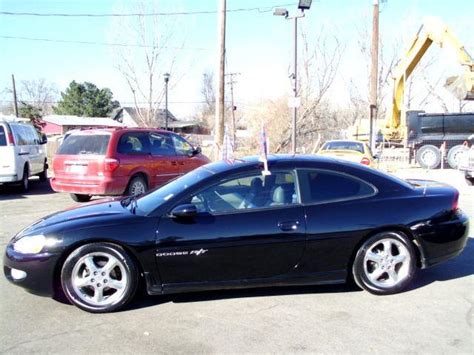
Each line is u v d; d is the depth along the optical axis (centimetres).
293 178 463
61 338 373
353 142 1471
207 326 393
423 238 466
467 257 591
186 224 432
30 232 440
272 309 427
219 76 1627
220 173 461
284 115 2986
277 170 464
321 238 447
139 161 982
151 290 432
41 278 422
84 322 404
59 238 421
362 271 457
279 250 442
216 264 435
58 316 417
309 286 485
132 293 427
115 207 479
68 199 1136
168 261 429
